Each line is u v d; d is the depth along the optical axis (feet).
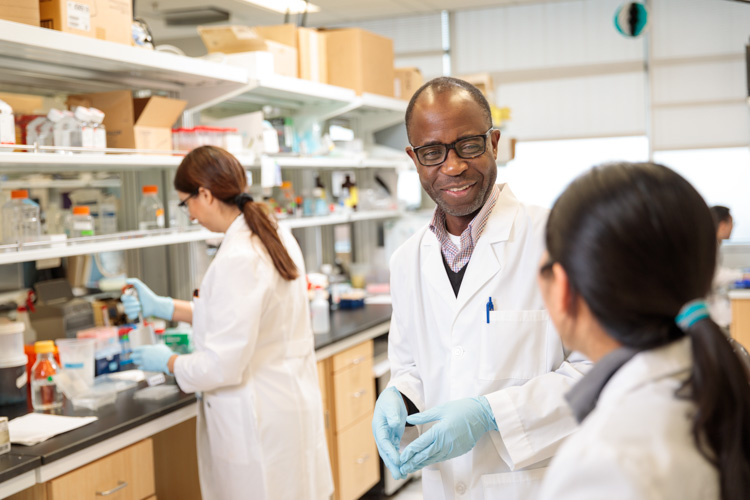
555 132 18.11
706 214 2.17
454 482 4.79
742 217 17.06
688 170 17.34
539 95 18.15
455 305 4.88
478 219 4.89
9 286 7.90
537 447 4.38
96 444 6.09
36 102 8.32
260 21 18.71
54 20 6.61
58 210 8.52
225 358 6.47
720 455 2.01
